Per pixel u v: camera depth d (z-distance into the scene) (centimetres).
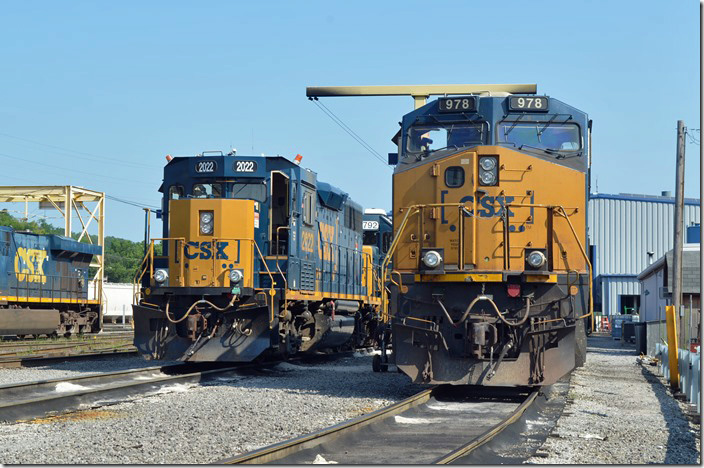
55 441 1462
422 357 2116
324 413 1842
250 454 1198
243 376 2688
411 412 1841
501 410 1941
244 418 1739
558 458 1349
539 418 1836
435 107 2252
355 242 3894
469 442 1349
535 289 2088
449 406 2008
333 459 1331
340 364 3294
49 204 6247
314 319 3216
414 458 1343
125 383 2202
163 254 2888
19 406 1733
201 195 2911
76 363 3038
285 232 2908
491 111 2219
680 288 4078
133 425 1634
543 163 2150
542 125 2222
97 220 6216
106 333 5853
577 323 2092
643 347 4475
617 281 9688
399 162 2250
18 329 4481
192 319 2655
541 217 2134
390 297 2167
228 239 2781
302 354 3344
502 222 2128
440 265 2094
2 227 4506
